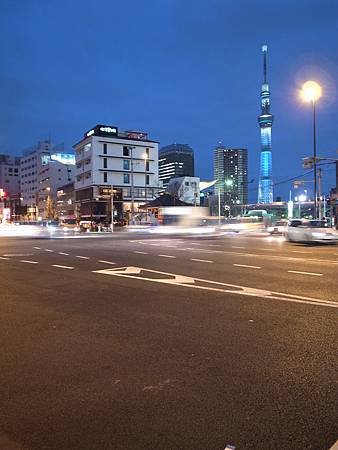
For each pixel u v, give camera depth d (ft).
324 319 23.16
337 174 175.32
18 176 551.59
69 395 13.88
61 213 363.97
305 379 14.96
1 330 21.67
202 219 184.14
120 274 40.50
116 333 21.02
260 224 184.44
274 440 11.03
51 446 10.96
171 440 11.12
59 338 20.26
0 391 14.25
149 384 14.70
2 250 70.69
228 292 31.12
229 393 13.88
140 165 303.27
